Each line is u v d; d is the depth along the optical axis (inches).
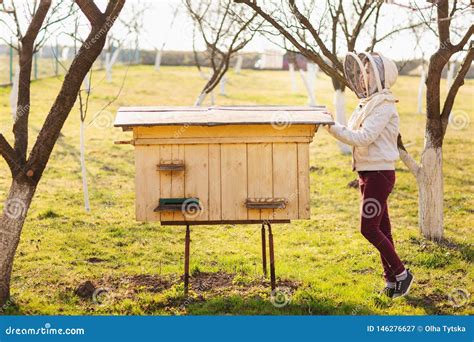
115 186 414.9
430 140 286.5
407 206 367.2
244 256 269.9
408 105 789.9
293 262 262.7
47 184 409.7
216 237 307.1
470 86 963.3
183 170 193.2
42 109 655.1
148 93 814.5
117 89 824.3
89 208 355.3
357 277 240.2
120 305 208.4
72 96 200.5
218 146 193.9
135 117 191.8
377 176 200.2
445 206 362.9
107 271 247.0
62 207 356.5
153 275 241.1
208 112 196.4
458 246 278.2
